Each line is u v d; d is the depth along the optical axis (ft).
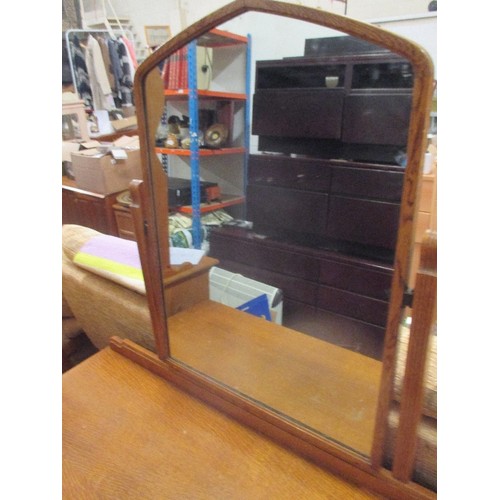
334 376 2.43
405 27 3.99
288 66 3.75
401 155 2.58
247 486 1.95
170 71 4.63
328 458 2.00
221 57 4.35
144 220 2.37
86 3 7.59
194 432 2.27
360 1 4.33
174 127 5.11
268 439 2.21
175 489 1.95
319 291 3.26
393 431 1.86
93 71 7.22
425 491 1.77
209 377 2.46
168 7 6.57
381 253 2.82
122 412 2.41
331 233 3.31
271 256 3.87
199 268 3.19
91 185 6.30
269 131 4.11
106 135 7.57
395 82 2.52
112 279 3.17
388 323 1.62
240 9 1.71
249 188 4.47
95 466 2.07
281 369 2.52
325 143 3.42
